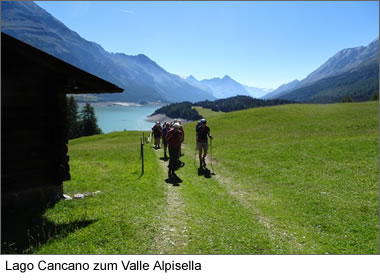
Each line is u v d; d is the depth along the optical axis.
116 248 7.14
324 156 19.00
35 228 8.23
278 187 13.60
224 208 10.51
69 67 9.87
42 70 10.17
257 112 59.94
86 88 11.41
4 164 9.46
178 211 9.98
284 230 8.73
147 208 10.14
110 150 29.75
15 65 9.54
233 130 45.66
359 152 18.84
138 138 48.22
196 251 7.07
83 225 8.51
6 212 9.30
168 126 22.09
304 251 7.28
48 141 10.52
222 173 17.06
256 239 7.84
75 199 11.14
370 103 62.53
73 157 26.02
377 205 10.48
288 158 19.45
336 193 12.14
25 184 9.98
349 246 7.66
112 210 9.85
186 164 19.70
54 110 10.55
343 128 34.00
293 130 36.78
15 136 9.70
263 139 30.73
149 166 18.27
